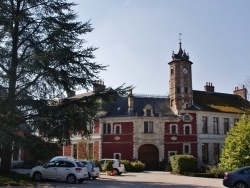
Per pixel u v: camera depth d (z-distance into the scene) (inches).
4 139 770.2
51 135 852.6
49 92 927.0
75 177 973.8
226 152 1341.0
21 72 893.8
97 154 1958.7
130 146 1911.9
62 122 860.6
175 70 1999.3
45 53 882.8
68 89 960.9
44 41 964.0
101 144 1958.7
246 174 829.2
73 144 2053.4
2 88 890.7
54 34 944.9
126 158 1905.8
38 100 906.1
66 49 913.5
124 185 937.5
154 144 1918.1
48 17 950.4
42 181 984.9
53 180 1017.5
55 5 964.0
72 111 898.1
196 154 1914.4
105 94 977.5
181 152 1913.1
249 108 2090.3
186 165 1514.5
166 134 1930.4
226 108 2054.6
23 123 897.5
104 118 1980.8
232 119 2044.8
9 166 964.6
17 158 1721.2
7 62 940.0
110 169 1409.9
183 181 1128.8
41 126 836.0
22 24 964.0
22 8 964.0
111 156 1935.3
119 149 1926.7
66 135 876.6
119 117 1953.7
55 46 940.0
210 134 1966.0
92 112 923.4
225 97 2196.1
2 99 883.4
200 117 1959.9
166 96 2091.5
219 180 1192.2
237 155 1289.4
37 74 901.8
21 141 800.3
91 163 1162.6
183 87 1969.7
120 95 983.0
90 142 2001.7
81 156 1951.3
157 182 1069.8
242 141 1296.8
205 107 2000.5
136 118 1924.2
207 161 1939.0
